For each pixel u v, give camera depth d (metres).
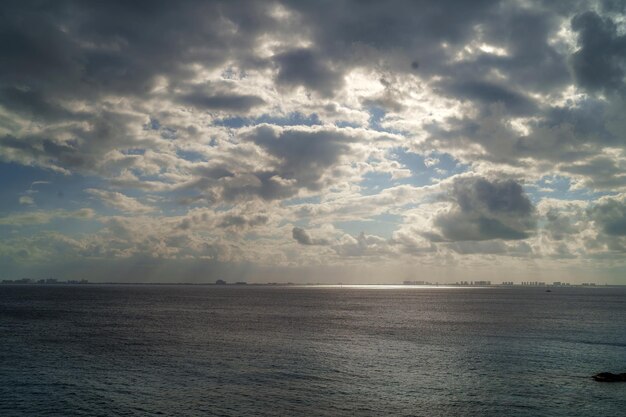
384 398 43.03
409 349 69.06
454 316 129.12
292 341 76.06
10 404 40.03
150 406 39.81
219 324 101.69
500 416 38.44
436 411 39.53
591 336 84.62
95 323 101.12
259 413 38.38
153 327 94.38
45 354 61.88
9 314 121.62
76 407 39.41
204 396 42.81
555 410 40.00
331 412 38.91
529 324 106.50
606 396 44.03
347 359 60.75
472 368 55.81
